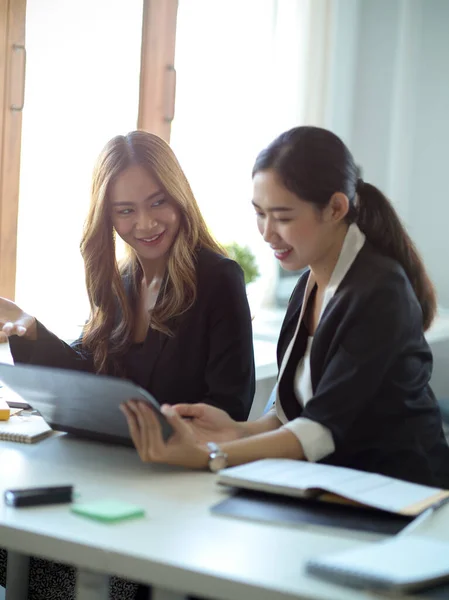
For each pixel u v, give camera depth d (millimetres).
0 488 1348
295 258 1582
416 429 1558
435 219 4391
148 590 1803
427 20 4375
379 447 1535
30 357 1974
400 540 1112
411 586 966
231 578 1007
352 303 1529
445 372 4117
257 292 4195
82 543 1110
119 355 1983
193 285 1890
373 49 4461
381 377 1499
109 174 1890
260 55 4086
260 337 3648
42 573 1830
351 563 1013
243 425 1677
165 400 1910
